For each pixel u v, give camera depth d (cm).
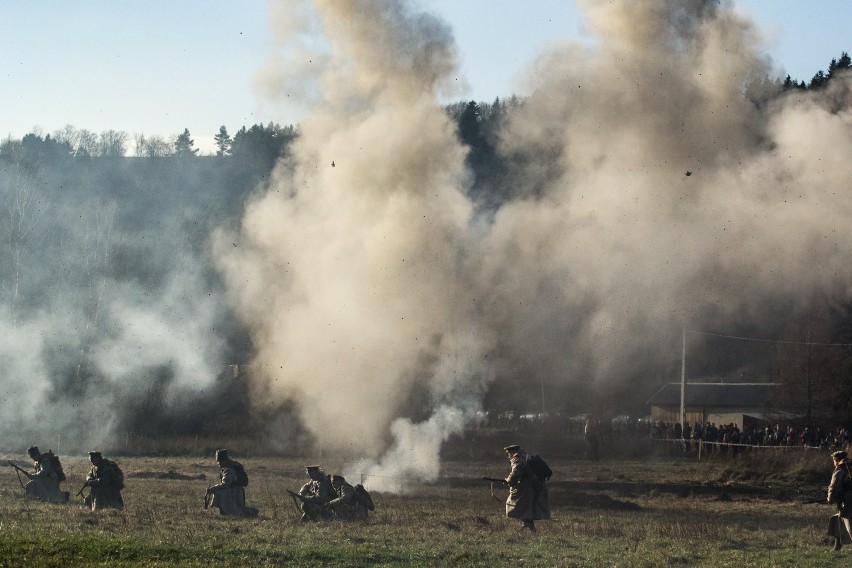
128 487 3650
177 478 4288
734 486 4656
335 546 2100
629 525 2830
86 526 2286
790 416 8719
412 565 1888
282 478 4388
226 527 2386
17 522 2278
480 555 2038
